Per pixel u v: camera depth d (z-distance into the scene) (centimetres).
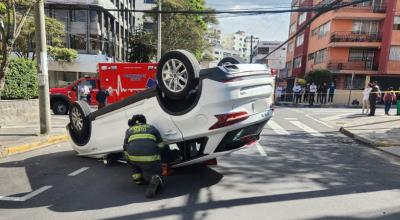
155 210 470
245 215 450
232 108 527
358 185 587
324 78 3347
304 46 4600
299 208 475
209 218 440
